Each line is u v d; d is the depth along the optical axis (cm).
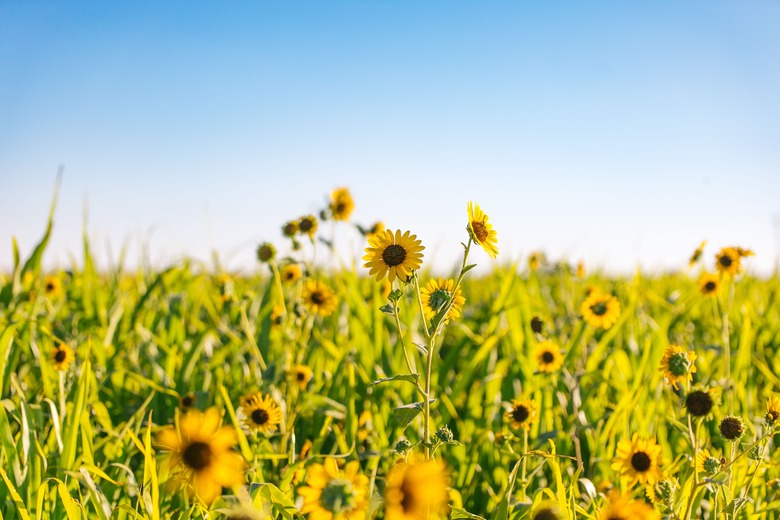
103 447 170
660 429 180
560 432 179
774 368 222
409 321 217
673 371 145
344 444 175
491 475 178
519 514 139
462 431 191
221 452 104
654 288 344
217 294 271
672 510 135
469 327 257
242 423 170
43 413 183
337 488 109
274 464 170
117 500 155
